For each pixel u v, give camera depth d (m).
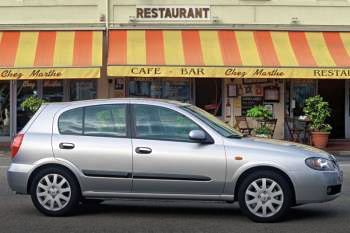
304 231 7.99
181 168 8.59
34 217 8.98
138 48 19.89
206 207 9.84
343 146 20.55
